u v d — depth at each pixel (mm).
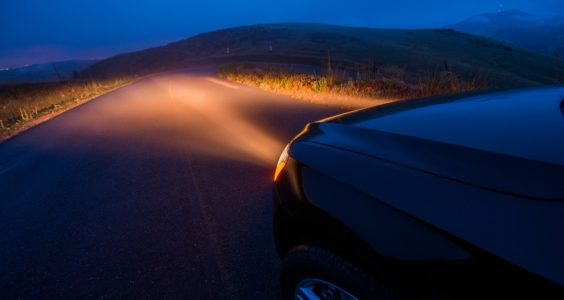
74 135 7922
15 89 29969
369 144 1558
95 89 23953
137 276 2430
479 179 1068
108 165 5277
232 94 13422
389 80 10445
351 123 1929
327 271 1397
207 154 5387
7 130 9523
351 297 1314
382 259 1122
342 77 12258
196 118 8719
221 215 3297
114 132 7883
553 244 825
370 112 2145
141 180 4469
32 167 5520
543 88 1843
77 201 3932
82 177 4793
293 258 1609
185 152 5609
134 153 5852
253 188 3904
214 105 10797
